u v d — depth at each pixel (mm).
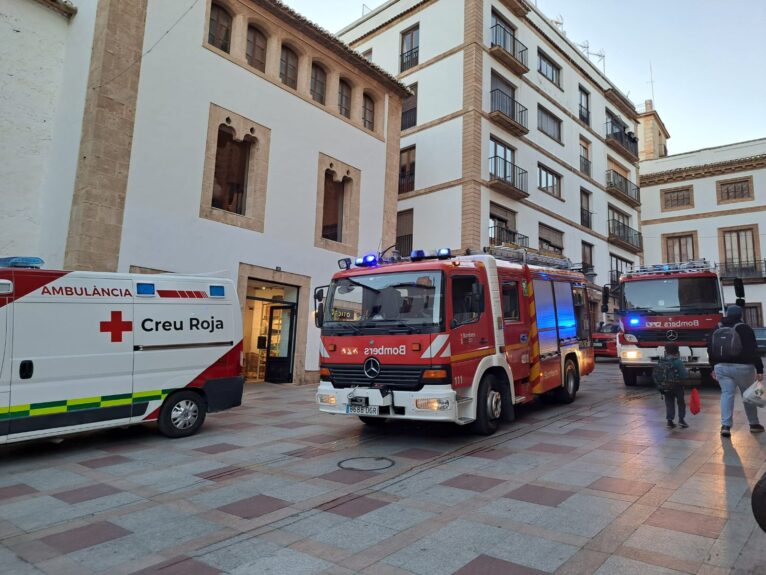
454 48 23469
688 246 39250
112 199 10930
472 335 7746
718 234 38062
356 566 3723
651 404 10922
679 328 12562
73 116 11477
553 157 27656
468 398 7543
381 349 7406
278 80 14797
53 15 12227
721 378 7590
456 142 22703
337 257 16234
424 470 6188
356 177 17203
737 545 3893
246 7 14109
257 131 14109
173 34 12320
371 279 7930
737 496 4973
